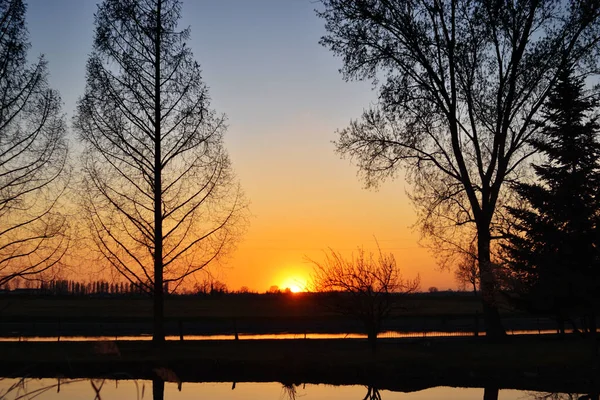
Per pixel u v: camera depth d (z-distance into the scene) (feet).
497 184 91.50
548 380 57.21
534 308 78.59
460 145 94.58
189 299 244.22
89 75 80.59
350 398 51.42
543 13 87.66
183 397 51.42
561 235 69.36
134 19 81.97
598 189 69.77
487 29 88.33
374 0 90.84
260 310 188.34
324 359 64.08
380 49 92.38
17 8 77.36
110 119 80.38
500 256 79.97
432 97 93.40
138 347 77.92
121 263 80.74
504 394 53.21
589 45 88.07
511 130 91.50
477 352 71.10
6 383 56.80
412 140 93.97
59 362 61.77
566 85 83.61
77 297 228.43
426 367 60.75
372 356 66.59
